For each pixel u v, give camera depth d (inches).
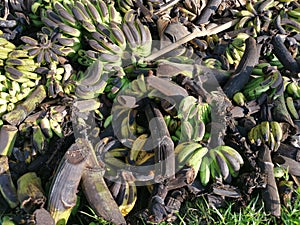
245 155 97.7
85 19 103.7
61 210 87.5
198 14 115.6
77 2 105.3
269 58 113.3
